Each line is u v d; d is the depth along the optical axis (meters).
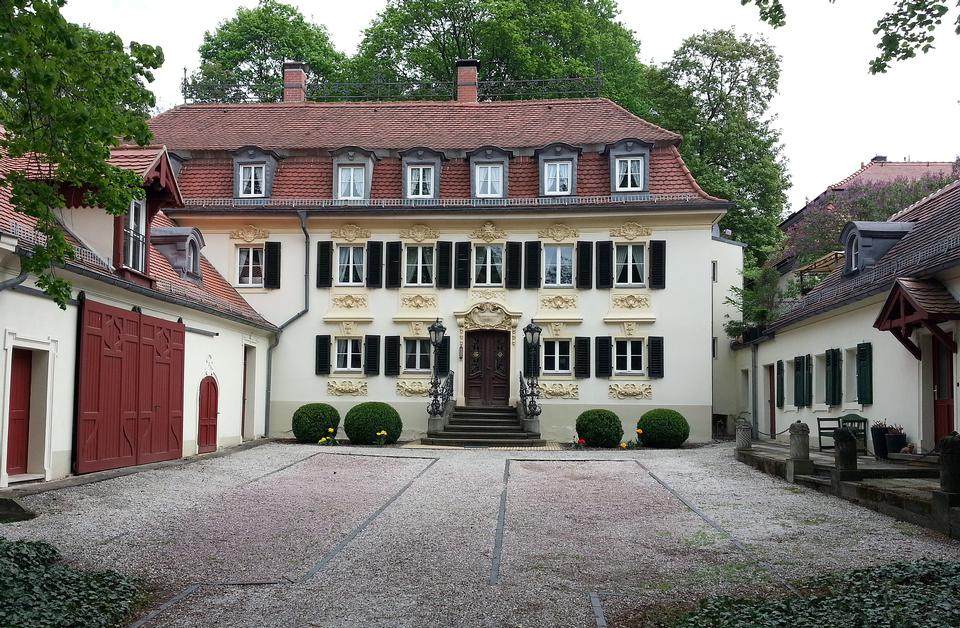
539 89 40.25
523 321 27.78
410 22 42.19
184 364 20.47
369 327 28.05
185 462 18.83
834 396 21.66
